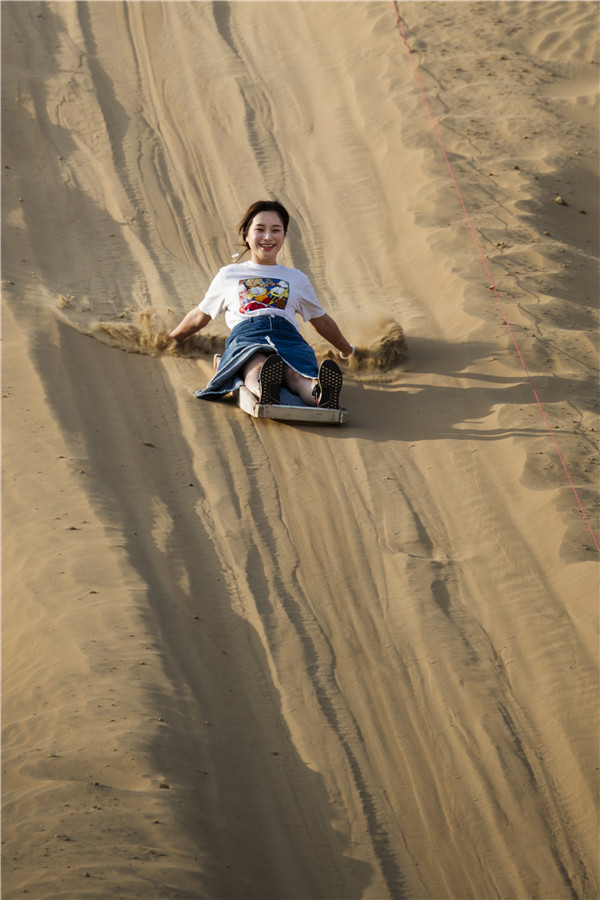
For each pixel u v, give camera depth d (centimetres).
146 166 1816
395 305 1434
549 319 1352
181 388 1177
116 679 687
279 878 573
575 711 721
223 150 1900
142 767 608
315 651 775
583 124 2030
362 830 625
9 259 1412
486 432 1091
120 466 988
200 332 1323
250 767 655
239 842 585
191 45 2283
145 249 1556
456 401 1164
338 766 671
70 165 1780
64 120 1927
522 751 693
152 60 2206
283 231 1194
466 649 784
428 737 703
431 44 2327
